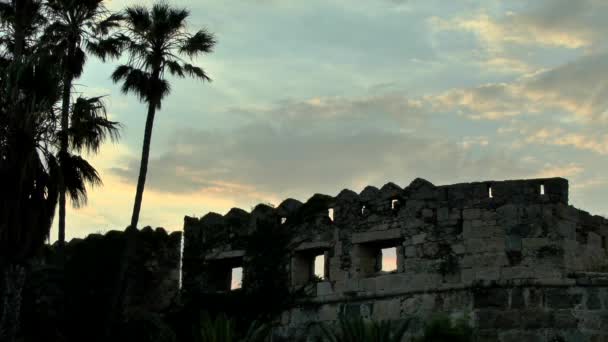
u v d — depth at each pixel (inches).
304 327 1749.5
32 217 1488.7
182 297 1936.5
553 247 1573.6
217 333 1528.1
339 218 1769.2
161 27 1833.2
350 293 1710.1
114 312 1770.4
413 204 1679.4
